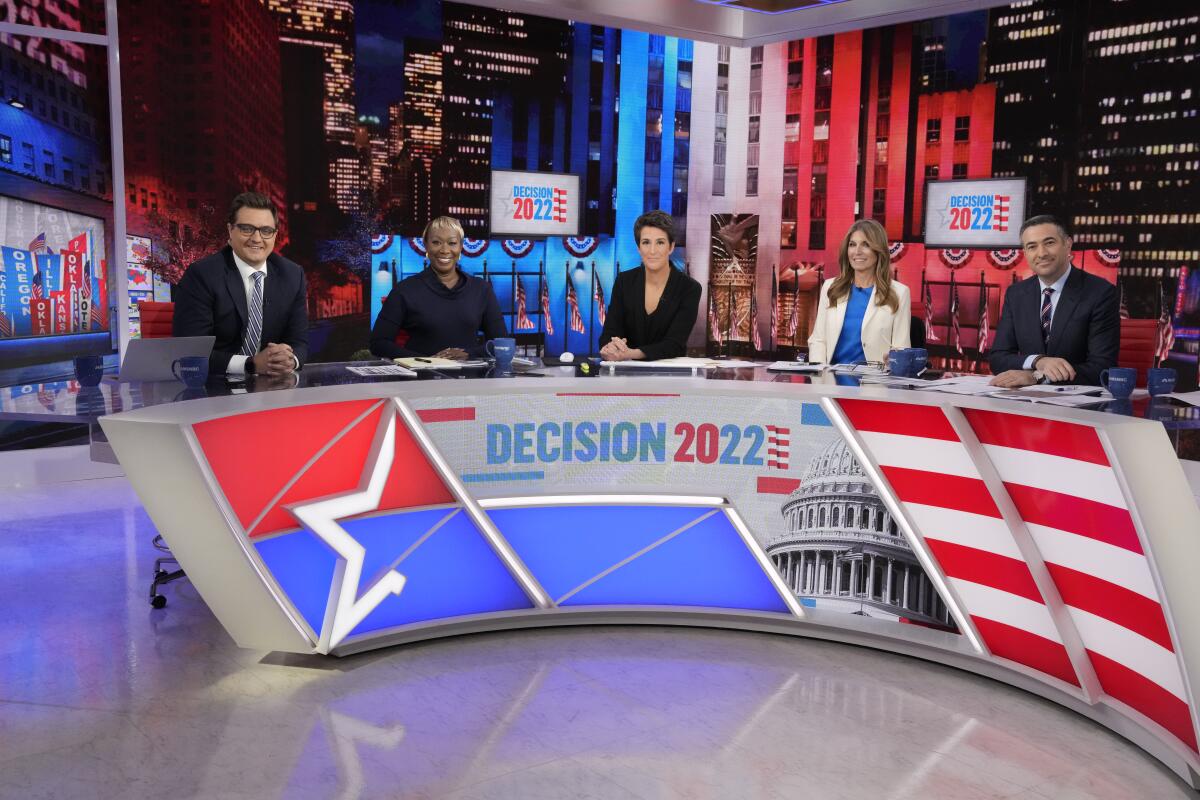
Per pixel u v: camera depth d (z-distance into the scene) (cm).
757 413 258
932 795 184
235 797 179
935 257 693
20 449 557
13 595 300
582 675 240
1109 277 637
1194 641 183
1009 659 236
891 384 265
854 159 715
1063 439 210
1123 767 196
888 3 362
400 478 251
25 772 188
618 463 266
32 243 514
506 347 311
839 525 255
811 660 252
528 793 183
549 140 706
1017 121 657
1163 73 601
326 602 244
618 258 743
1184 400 238
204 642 261
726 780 189
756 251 756
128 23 553
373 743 203
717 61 742
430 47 660
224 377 281
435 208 678
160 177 576
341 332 657
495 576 269
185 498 210
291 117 622
